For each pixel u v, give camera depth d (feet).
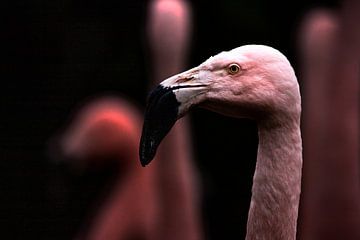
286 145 19.06
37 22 43.83
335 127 32.73
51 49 43.78
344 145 32.78
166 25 31.58
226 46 43.93
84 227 42.06
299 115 19.12
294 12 43.39
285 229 19.15
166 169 32.27
